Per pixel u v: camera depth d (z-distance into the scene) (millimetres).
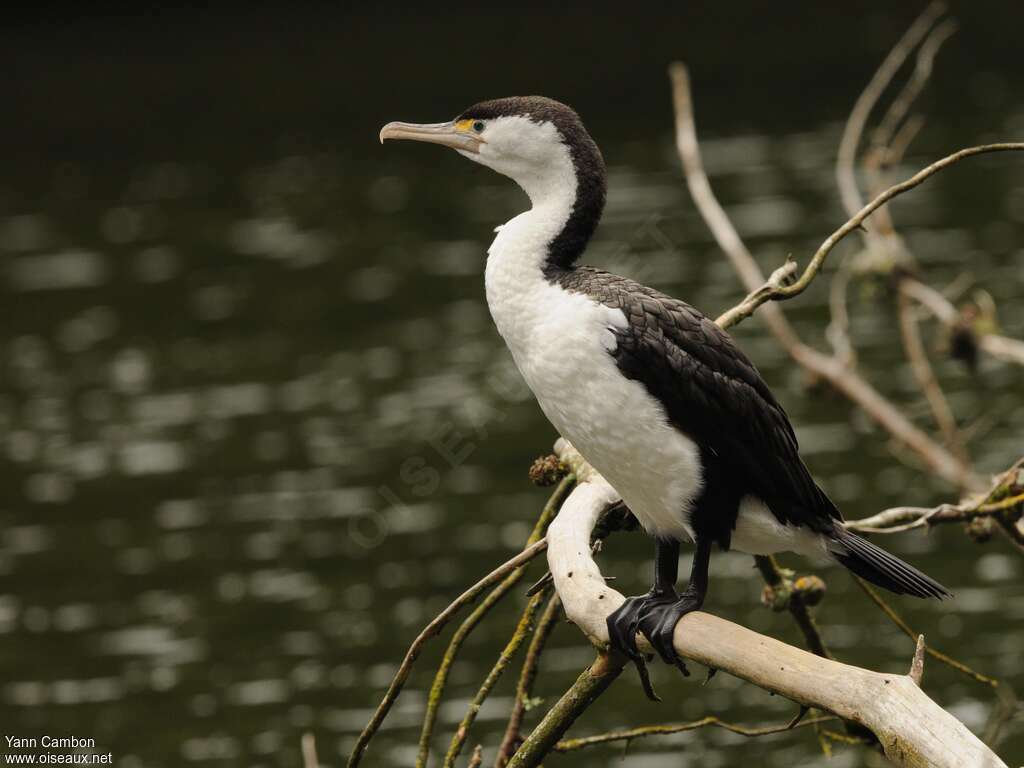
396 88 33312
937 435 15492
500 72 34000
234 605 13570
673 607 5551
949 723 4168
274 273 23312
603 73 33562
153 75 35406
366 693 11977
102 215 26734
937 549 13664
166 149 30422
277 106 32750
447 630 12938
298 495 15711
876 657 11719
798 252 21406
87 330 21188
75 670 12586
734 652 5012
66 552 14797
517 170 6352
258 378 19016
